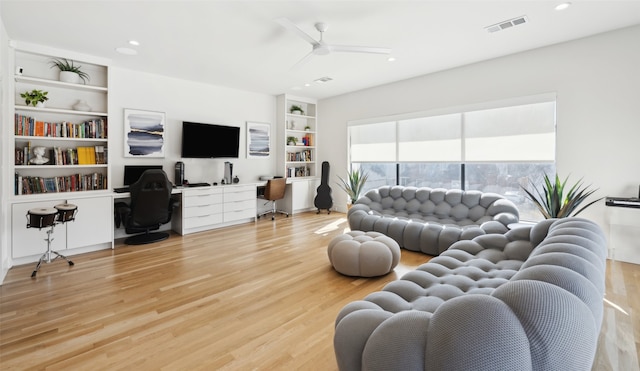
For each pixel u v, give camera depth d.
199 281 2.85
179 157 5.07
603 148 3.47
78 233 3.58
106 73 4.13
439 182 5.12
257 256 3.59
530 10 2.88
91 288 2.68
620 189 3.38
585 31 3.37
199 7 2.78
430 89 4.95
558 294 0.77
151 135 4.71
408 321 0.89
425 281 1.89
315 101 6.84
